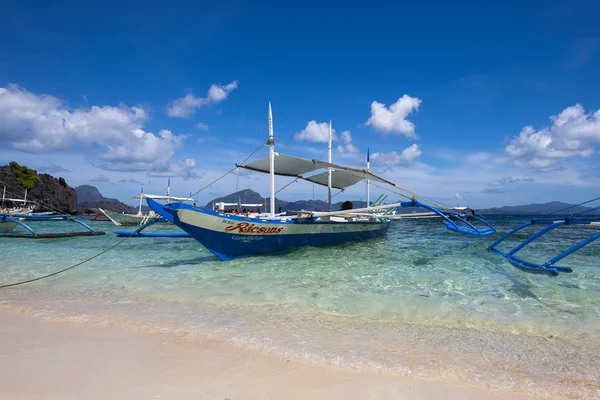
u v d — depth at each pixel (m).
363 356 3.82
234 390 3.01
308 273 8.84
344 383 3.18
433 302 6.16
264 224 11.09
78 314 5.45
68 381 3.14
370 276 8.39
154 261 11.16
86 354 3.80
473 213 13.60
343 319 5.27
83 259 11.77
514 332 4.75
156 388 3.03
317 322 5.10
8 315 5.39
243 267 9.76
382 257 11.37
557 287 7.25
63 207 86.69
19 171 79.19
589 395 3.05
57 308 5.83
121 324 4.92
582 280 7.91
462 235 20.48
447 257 11.29
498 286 7.34
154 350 3.94
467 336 4.56
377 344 4.21
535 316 5.44
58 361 3.60
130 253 13.23
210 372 3.38
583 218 8.08
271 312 5.61
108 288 7.41
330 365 3.57
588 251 12.56
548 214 9.96
